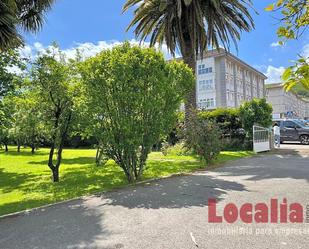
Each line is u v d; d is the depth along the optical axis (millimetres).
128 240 4352
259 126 17953
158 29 18547
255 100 18734
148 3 17719
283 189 7203
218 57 48562
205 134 12484
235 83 52062
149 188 8195
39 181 11203
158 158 15664
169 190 7746
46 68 10539
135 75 8938
